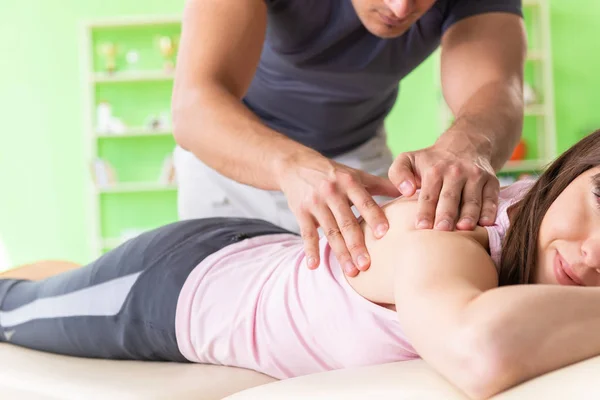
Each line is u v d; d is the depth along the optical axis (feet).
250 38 5.22
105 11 18.45
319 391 2.99
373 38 6.03
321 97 6.35
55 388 4.23
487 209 3.64
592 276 3.22
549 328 2.63
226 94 4.88
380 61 6.13
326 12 5.83
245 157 4.44
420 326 2.91
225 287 4.47
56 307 5.04
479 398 2.59
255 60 5.32
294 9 5.74
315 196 3.85
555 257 3.32
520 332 2.60
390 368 3.16
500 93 5.12
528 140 18.69
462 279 3.00
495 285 3.22
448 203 3.50
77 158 18.42
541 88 18.38
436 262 3.10
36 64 18.39
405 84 18.38
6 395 4.40
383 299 3.52
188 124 4.83
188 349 4.54
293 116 6.56
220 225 5.08
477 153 4.10
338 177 3.84
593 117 18.80
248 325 4.23
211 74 4.99
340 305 3.74
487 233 3.57
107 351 4.87
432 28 6.04
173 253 4.77
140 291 4.71
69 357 5.03
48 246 18.45
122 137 18.34
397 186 3.75
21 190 18.44
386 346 3.61
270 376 4.29
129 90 18.28
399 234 3.47
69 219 18.40
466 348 2.63
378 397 2.77
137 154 18.38
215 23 5.11
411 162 3.84
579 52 18.79
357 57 6.07
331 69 6.11
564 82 18.83
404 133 18.43
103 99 18.29
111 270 4.92
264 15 5.38
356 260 3.60
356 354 3.72
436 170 3.68
